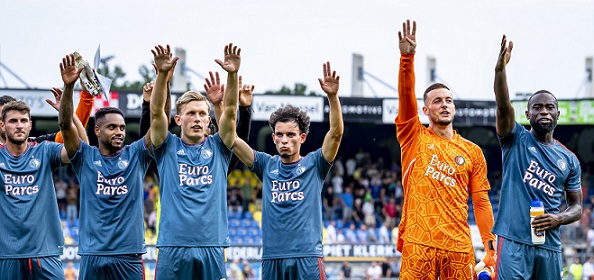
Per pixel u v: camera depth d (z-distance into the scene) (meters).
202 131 10.98
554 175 10.79
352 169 38.97
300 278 11.16
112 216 11.05
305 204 11.29
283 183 11.35
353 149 40.06
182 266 10.66
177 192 10.79
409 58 10.84
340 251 29.48
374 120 31.11
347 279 27.44
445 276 10.73
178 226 10.70
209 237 10.74
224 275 10.88
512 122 10.93
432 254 10.65
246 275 27.86
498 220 10.98
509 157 10.98
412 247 10.71
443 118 10.87
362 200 36.03
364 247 29.62
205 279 10.73
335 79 11.19
